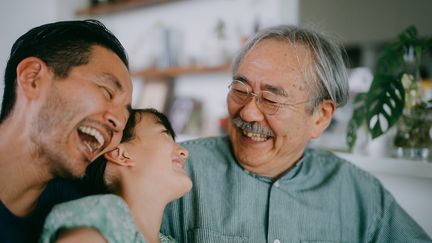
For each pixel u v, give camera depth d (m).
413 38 1.21
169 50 2.36
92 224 0.65
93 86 0.65
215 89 2.35
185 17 2.38
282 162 1.05
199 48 2.33
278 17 1.96
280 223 1.02
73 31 0.68
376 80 1.16
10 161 0.66
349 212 1.11
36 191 0.71
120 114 0.70
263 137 1.00
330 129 1.63
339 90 1.04
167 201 0.85
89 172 0.81
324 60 1.00
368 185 1.14
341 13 2.69
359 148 1.44
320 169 1.15
